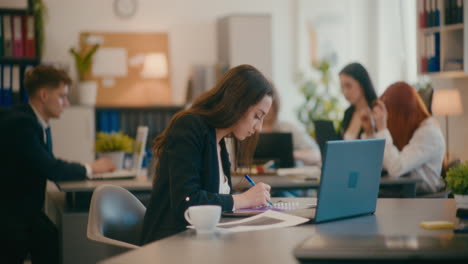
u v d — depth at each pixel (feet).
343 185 6.52
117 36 22.08
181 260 4.76
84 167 12.14
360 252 4.58
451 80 17.65
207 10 23.02
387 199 8.41
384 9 23.47
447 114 16.33
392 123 12.85
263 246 5.24
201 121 7.30
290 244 5.32
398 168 12.15
